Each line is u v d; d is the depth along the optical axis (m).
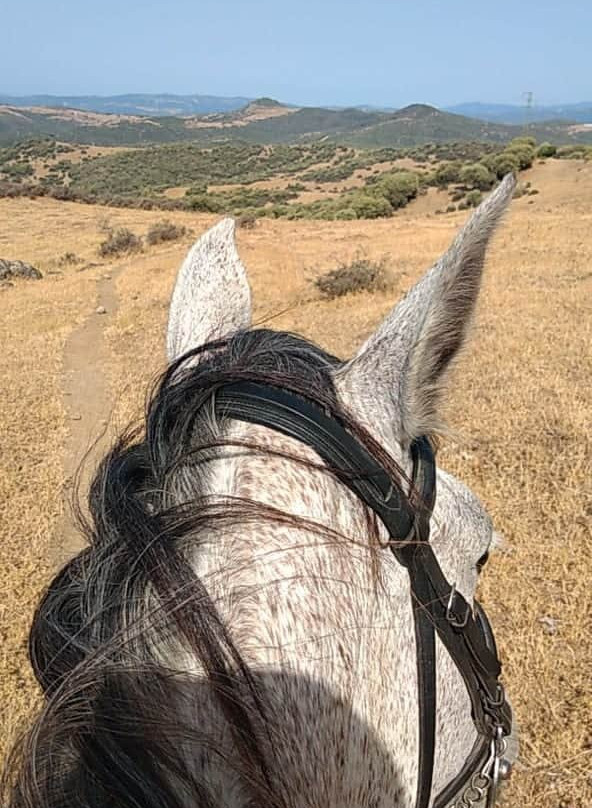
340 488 0.45
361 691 0.42
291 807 0.38
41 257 13.09
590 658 2.07
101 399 4.94
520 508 2.83
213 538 0.41
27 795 0.36
